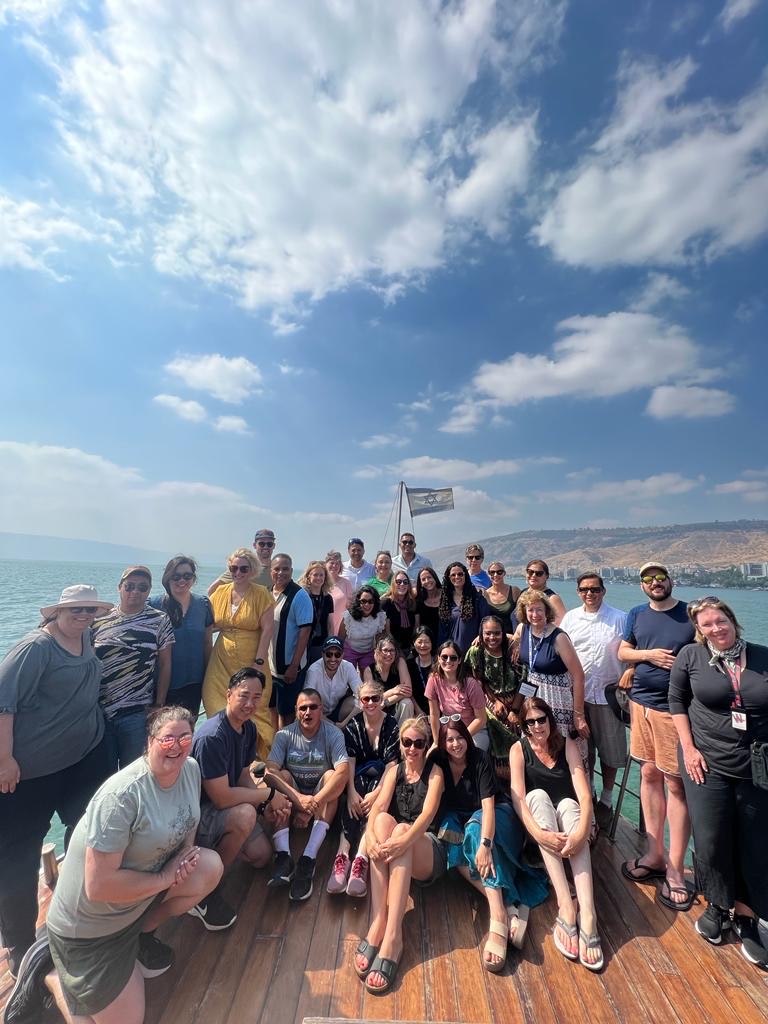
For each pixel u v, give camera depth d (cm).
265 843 377
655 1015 261
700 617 318
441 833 363
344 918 332
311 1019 248
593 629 455
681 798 358
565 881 323
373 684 429
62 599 322
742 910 312
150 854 252
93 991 235
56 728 314
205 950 303
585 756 398
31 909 309
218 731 347
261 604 490
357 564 759
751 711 300
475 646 459
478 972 289
